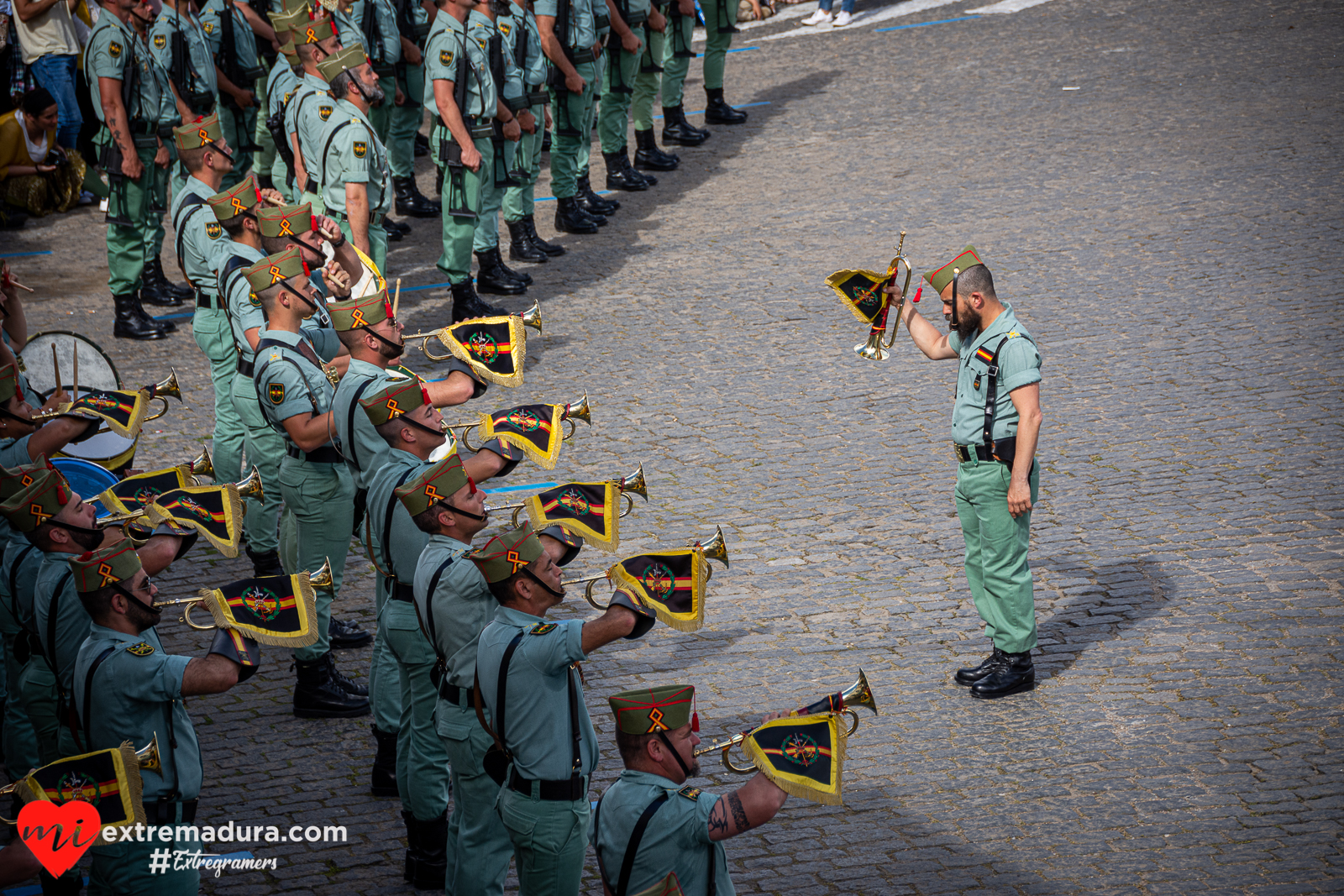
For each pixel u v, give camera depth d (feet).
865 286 48.37
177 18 81.76
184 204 54.75
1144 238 84.17
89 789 27.76
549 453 38.91
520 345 43.68
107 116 75.15
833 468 60.70
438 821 36.88
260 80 95.86
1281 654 45.16
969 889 35.63
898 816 38.99
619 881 28.04
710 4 113.50
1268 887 34.86
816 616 49.85
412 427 37.27
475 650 32.19
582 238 93.86
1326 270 77.00
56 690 34.53
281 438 50.24
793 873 36.76
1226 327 71.20
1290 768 39.60
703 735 43.14
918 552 53.78
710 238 91.71
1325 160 94.27
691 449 63.00
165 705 30.53
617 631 29.30
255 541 53.21
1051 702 44.01
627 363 72.95
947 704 44.37
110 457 52.31
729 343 75.05
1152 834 37.29
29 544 35.35
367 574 55.11
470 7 75.72
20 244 98.63
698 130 112.98
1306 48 121.08
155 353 77.10
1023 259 82.74
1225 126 103.50
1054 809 38.75
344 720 46.16
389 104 92.99
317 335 47.32
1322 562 50.29
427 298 84.79
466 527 33.73
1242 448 59.21
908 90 122.62
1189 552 51.88
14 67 102.17
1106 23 137.39
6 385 41.27
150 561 35.91
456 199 76.48
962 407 44.70
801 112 119.44
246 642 30.71
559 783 30.01
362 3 89.15
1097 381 66.74
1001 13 146.30
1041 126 108.37
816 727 27.68
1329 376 64.90
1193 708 42.86
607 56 99.14
